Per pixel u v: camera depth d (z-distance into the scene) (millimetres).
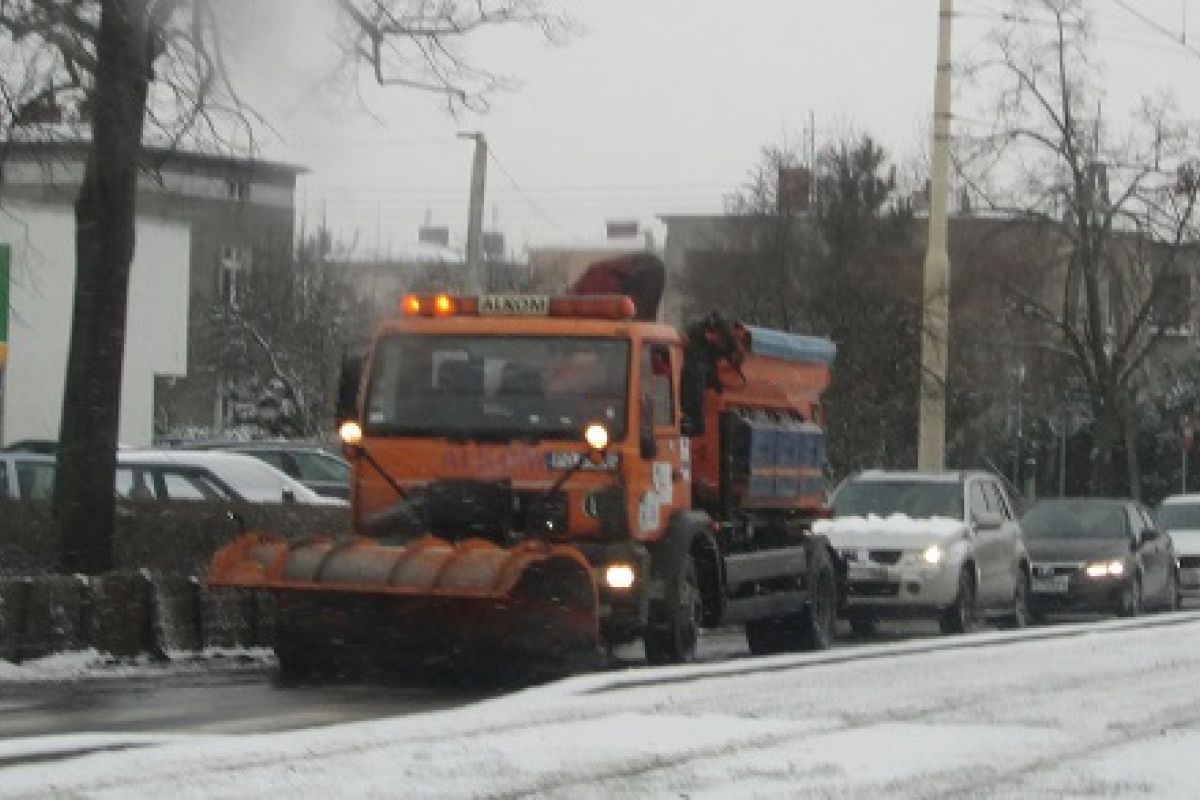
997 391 61406
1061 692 20562
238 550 21812
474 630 21734
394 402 22703
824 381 28312
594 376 22359
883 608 31297
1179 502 47594
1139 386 55062
